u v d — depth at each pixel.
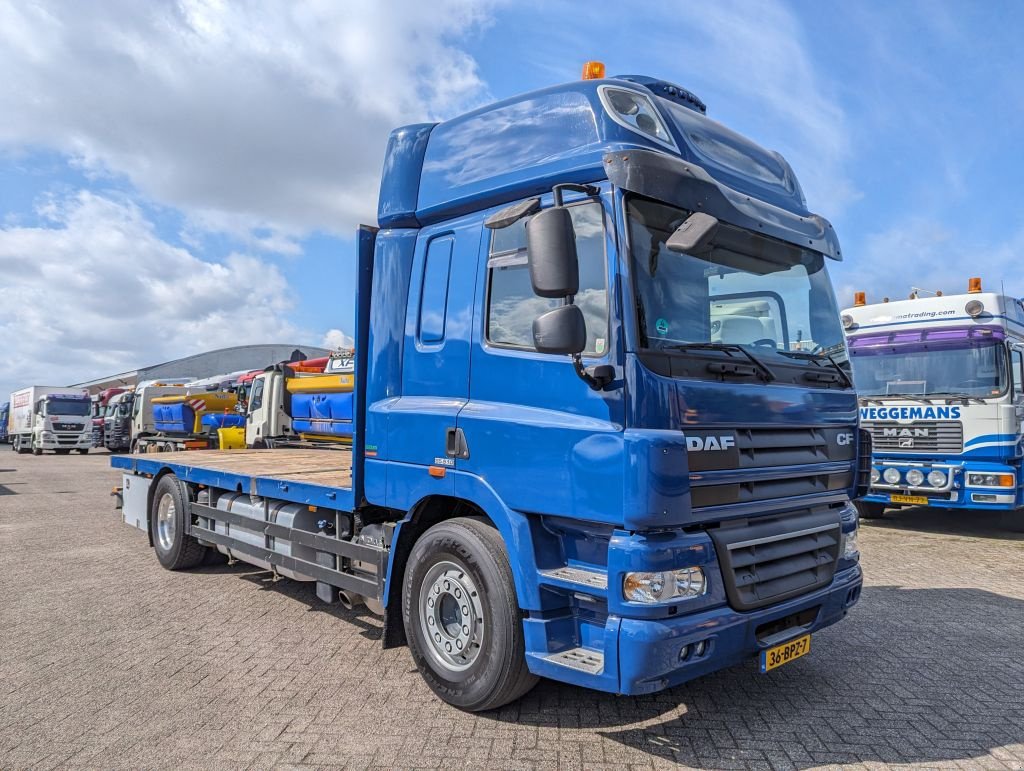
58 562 7.94
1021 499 9.61
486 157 4.32
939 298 9.94
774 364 3.95
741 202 4.02
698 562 3.34
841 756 3.52
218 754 3.50
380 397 4.68
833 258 4.65
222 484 6.51
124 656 4.89
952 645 5.20
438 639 4.16
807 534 3.92
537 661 3.57
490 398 4.00
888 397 10.13
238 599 6.35
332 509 5.20
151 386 22.36
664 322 3.54
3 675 4.54
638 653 3.17
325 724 3.84
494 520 3.82
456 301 4.31
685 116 4.28
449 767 3.38
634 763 3.43
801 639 3.87
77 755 3.50
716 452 3.47
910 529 10.37
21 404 39.69
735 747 3.61
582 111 3.89
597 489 3.36
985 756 3.53
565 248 3.28
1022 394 9.76
